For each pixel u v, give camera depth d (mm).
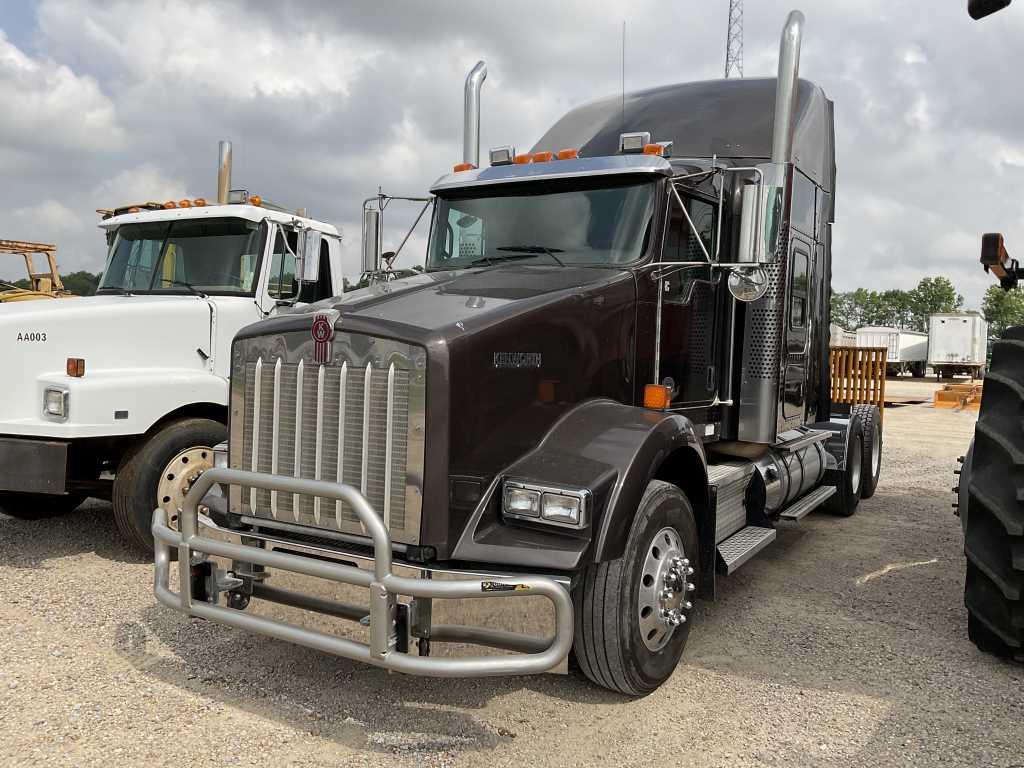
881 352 13266
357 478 3371
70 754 3152
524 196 4906
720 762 3191
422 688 3838
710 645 4438
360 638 3197
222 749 3229
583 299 3953
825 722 3533
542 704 3691
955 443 14430
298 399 3529
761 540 4828
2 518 7148
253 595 3492
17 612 4723
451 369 3230
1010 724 3533
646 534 3613
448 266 5035
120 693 3709
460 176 5109
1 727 3355
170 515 5676
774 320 5344
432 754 3230
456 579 3072
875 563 6176
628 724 3504
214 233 6793
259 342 3658
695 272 4934
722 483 4664
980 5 2670
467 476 3303
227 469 3430
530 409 3590
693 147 5797
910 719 3566
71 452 5867
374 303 3639
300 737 3346
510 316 3537
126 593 5105
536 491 3270
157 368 6078
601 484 3320
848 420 7938
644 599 3656
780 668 4125
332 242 7496
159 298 6453
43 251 17781
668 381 4695
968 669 4129
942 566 6098
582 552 3178
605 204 4660
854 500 7918
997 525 3971
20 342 5582
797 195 5918
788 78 4613
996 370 4051
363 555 3305
